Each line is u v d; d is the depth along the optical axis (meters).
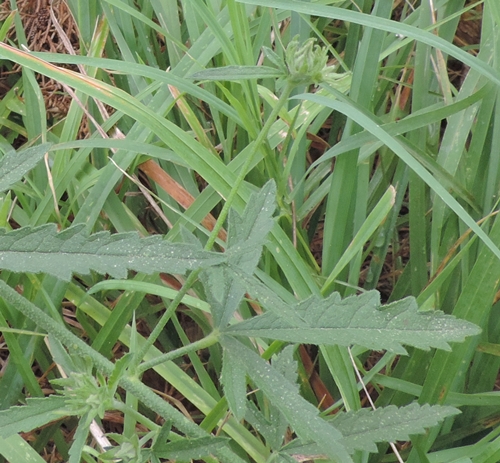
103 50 0.46
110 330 0.37
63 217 0.41
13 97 0.46
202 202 0.39
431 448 0.38
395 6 0.48
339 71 0.46
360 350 0.36
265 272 0.39
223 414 0.35
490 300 0.34
